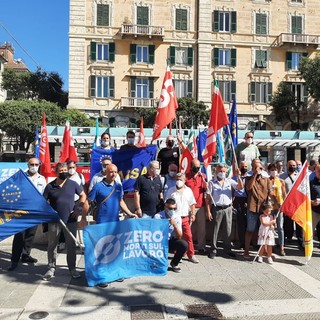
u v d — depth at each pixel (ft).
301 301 18.33
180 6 122.42
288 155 93.76
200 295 19.07
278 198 27.73
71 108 117.39
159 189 25.29
